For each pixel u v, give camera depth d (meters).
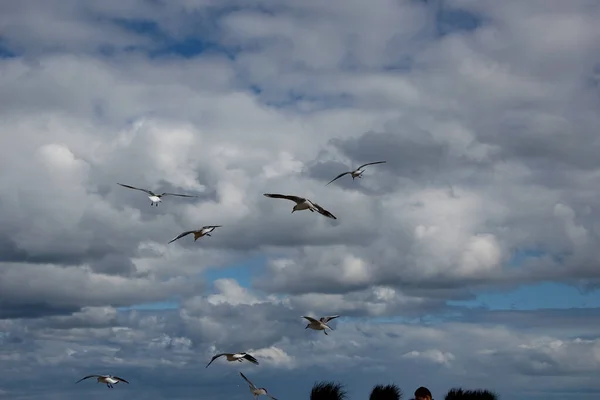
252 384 33.28
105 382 40.69
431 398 29.19
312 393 36.66
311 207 29.53
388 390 35.28
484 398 36.34
